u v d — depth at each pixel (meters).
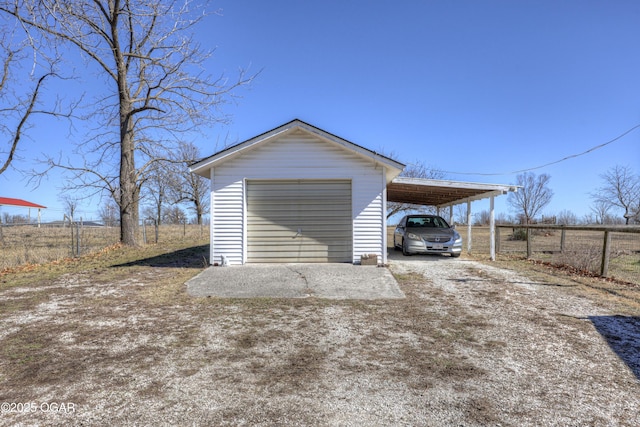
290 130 9.52
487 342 4.32
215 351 4.02
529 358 3.87
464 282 7.67
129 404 2.94
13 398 3.04
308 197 9.87
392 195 14.99
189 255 12.61
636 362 3.80
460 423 2.69
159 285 7.34
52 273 8.84
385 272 8.54
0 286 7.32
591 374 3.52
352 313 5.45
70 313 5.43
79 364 3.68
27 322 5.01
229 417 2.75
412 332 4.64
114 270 9.20
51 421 2.71
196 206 42.38
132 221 15.16
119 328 4.77
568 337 4.49
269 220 9.85
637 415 2.82
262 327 4.82
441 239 11.62
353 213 9.77
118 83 14.49
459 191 12.25
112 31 13.85
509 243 18.59
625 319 5.20
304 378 3.39
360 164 9.79
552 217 36.38
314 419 2.73
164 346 4.16
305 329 4.74
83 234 19.61
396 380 3.36
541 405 2.95
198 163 9.41
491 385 3.28
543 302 6.09
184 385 3.25
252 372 3.51
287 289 6.95
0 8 9.42
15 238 21.48
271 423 2.68
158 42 13.94
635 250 13.80
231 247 9.63
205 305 5.87
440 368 3.62
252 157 9.73
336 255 9.88
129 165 14.97
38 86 13.37
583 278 8.23
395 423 2.69
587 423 2.71
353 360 3.79
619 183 33.88
